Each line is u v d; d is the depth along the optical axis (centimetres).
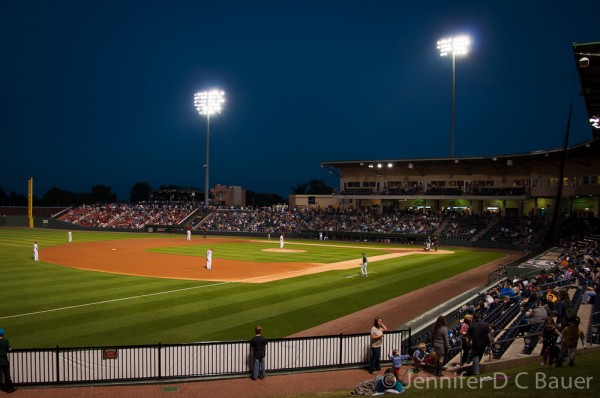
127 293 2608
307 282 3039
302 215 8088
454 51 6769
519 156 6066
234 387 1374
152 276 3203
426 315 2094
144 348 1403
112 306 2292
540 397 925
